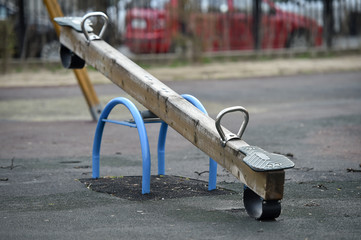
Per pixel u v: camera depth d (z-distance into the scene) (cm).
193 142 500
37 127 1019
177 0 2066
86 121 1088
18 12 1983
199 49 2050
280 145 823
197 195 551
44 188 587
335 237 419
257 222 458
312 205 509
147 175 552
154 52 2100
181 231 436
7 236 428
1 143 872
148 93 546
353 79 1700
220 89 1525
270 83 1652
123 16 2064
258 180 434
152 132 962
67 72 1875
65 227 450
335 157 737
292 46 2303
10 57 1892
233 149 455
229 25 2186
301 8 2300
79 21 664
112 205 516
